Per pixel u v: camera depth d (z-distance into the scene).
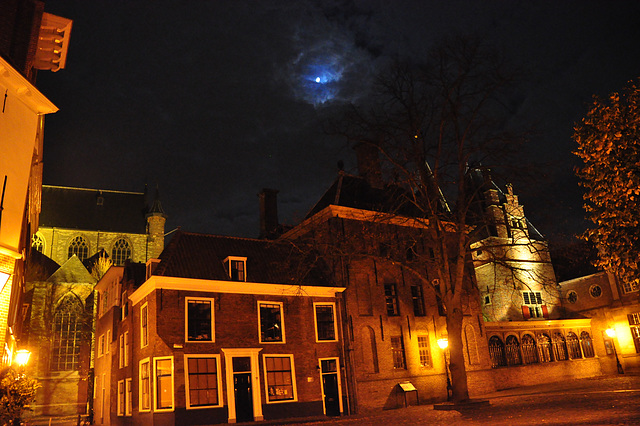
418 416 17.12
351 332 25.05
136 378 22.69
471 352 28.72
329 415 23.52
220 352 21.41
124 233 64.00
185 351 20.62
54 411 45.62
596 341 36.25
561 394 20.05
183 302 21.39
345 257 25.59
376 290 26.59
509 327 31.75
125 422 24.16
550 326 34.09
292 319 23.88
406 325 26.98
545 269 37.56
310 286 24.62
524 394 23.34
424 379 26.41
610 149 12.01
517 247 36.53
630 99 12.38
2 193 12.67
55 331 47.88
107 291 32.66
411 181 19.62
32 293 47.66
